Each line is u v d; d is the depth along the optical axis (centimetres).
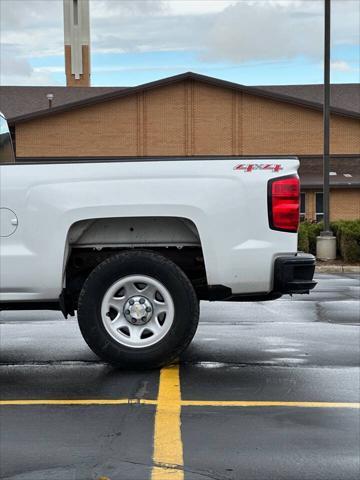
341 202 3528
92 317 586
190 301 582
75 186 580
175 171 581
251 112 3703
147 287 588
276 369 609
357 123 3672
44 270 581
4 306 606
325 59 1941
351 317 926
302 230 2044
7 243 583
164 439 434
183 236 609
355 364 628
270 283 584
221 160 584
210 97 3709
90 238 609
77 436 440
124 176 580
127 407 499
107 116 3697
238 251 579
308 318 915
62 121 3675
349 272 1817
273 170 584
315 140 3697
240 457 406
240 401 513
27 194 581
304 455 410
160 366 596
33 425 461
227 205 579
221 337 763
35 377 582
